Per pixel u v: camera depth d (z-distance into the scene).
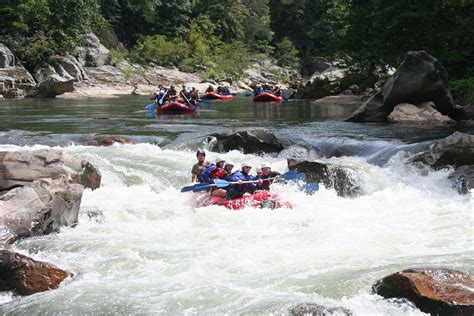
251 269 7.85
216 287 7.16
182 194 12.44
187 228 9.92
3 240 8.78
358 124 20.55
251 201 11.19
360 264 7.91
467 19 24.11
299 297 6.79
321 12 89.06
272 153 15.99
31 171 10.92
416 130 18.28
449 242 8.95
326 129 19.27
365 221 10.21
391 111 21.28
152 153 15.34
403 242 8.98
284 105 32.72
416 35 25.97
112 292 7.05
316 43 91.25
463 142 12.92
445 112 20.91
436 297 6.34
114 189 12.55
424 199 11.80
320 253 8.45
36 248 8.73
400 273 6.73
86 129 19.81
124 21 64.62
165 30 65.81
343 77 39.03
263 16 84.88
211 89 40.75
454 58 25.08
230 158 15.29
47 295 6.98
